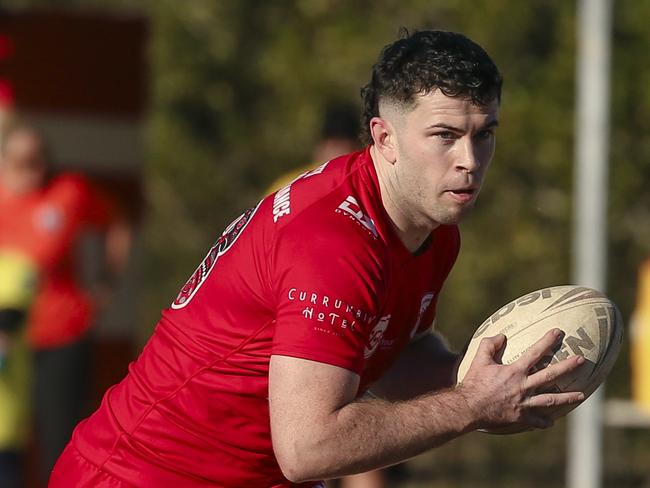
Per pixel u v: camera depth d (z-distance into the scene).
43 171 30.11
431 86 13.29
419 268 14.46
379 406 13.35
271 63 43.53
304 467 13.10
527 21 40.56
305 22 43.38
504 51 40.69
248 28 44.84
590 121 27.12
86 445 15.02
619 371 40.34
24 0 46.41
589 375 14.42
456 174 13.41
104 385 33.34
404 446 13.27
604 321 14.64
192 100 45.19
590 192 27.06
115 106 33.81
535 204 40.88
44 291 29.72
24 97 33.03
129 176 33.91
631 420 26.94
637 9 40.12
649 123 40.28
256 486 14.70
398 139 13.62
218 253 14.38
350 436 13.08
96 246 31.06
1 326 26.80
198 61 44.81
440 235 14.83
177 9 44.56
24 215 29.94
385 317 14.17
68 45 33.38
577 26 39.91
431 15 41.81
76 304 29.97
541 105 40.41
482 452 44.22
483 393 13.75
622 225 40.81
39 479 30.45
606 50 27.08
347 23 42.62
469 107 13.31
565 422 43.50
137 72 34.06
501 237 41.00
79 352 30.00
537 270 40.94
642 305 26.89
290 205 13.86
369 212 13.77
